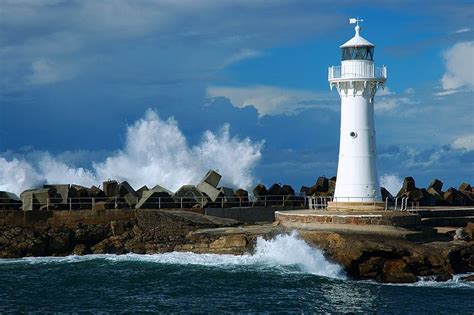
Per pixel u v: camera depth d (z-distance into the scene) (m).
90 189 73.00
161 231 64.94
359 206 65.62
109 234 65.25
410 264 56.88
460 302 51.06
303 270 58.25
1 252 62.38
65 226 65.50
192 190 72.56
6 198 70.12
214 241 62.28
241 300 51.22
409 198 77.81
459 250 58.69
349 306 50.16
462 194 81.50
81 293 52.62
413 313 48.69
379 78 65.69
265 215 72.31
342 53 66.75
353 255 57.12
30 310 49.00
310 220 63.47
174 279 55.78
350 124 66.19
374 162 66.50
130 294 52.56
